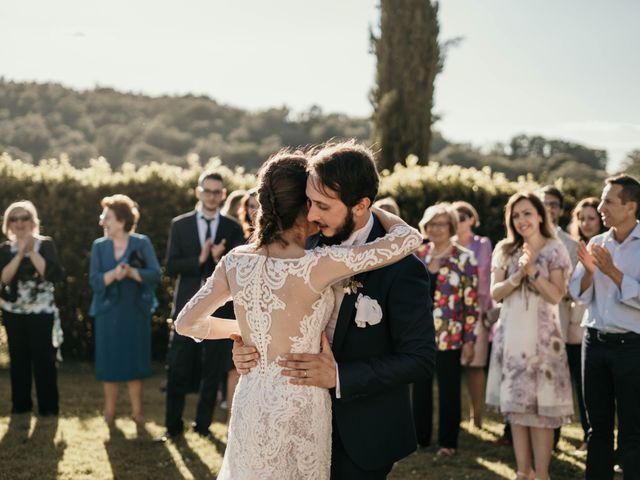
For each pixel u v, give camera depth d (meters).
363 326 2.77
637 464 4.39
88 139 35.78
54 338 7.07
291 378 2.68
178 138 39.31
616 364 4.45
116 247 6.69
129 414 7.23
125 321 6.61
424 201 9.55
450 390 6.01
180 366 6.29
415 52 13.25
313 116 44.16
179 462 5.67
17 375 7.07
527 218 5.07
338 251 2.67
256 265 2.72
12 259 6.90
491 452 6.13
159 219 10.14
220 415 7.31
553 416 4.91
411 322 2.78
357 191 2.67
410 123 13.24
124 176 10.22
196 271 6.38
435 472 5.57
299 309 2.68
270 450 2.65
